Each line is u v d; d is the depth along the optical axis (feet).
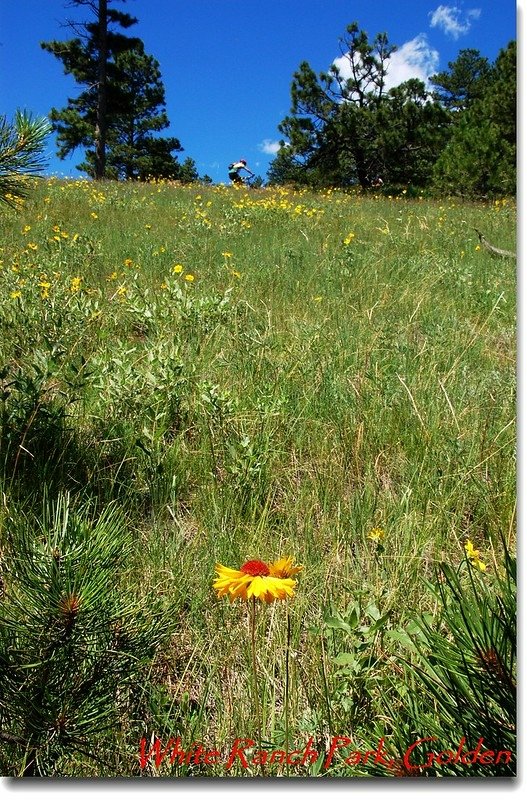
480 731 5.38
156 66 163.73
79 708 5.92
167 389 13.71
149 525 10.37
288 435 13.16
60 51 107.55
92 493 10.38
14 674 5.77
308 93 122.52
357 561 9.41
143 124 168.25
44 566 6.17
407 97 123.54
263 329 19.27
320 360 16.11
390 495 11.08
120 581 7.78
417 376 15.38
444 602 6.55
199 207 47.78
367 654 7.07
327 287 24.22
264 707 6.65
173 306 19.58
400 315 21.29
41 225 34.24
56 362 14.39
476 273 28.55
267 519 10.43
